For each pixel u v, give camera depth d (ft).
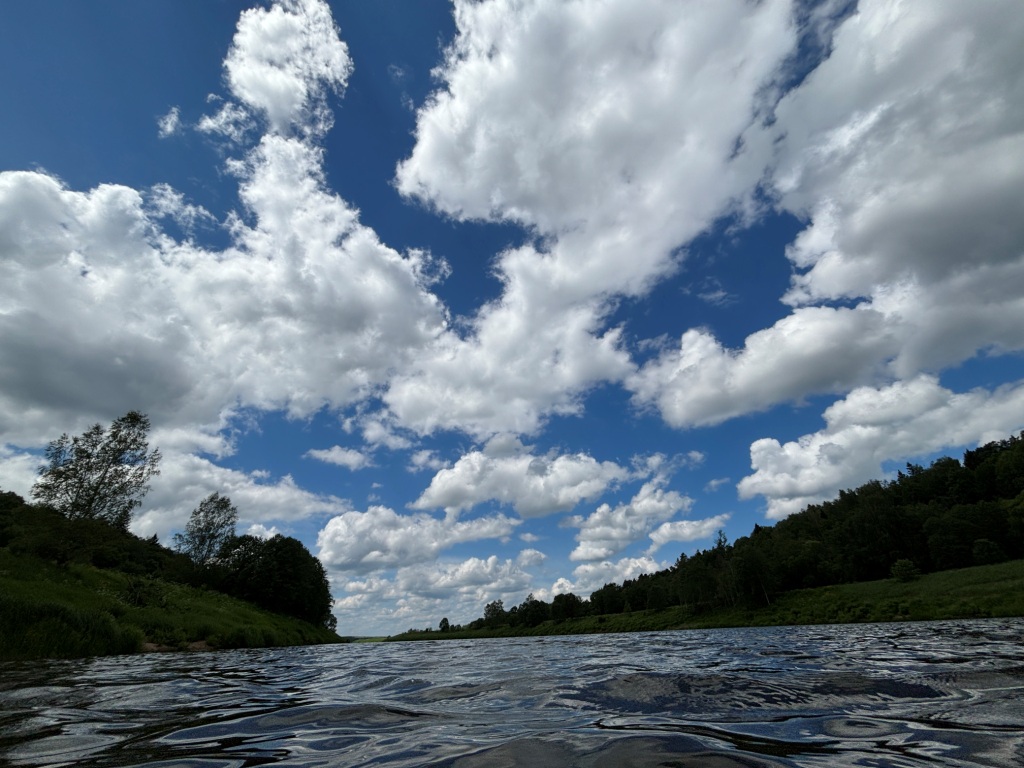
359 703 20.99
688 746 11.51
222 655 73.31
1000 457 338.75
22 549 98.73
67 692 25.61
